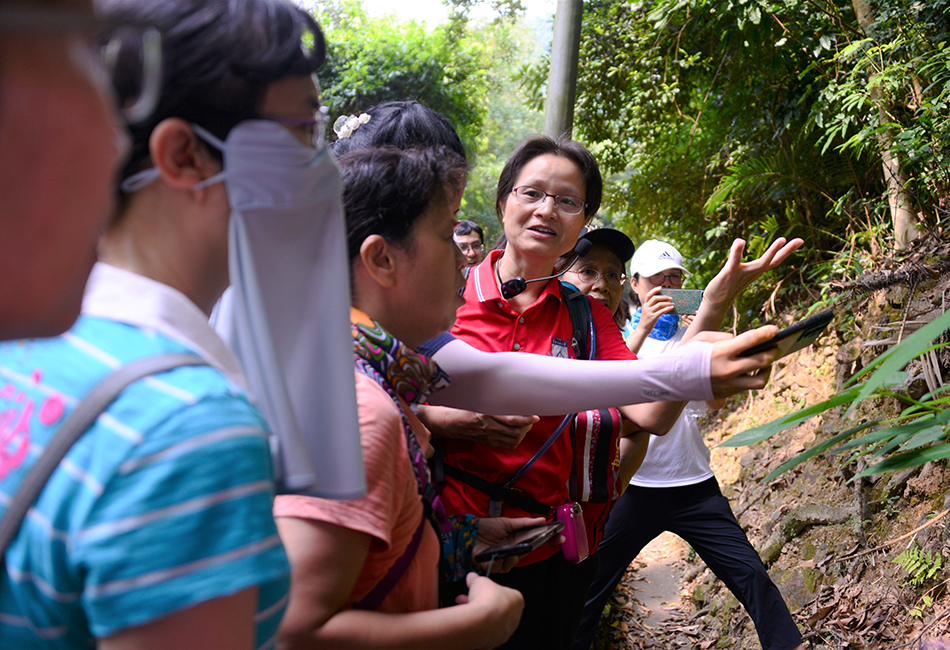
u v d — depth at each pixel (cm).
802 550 340
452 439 180
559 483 186
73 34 40
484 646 107
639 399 131
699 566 414
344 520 92
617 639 358
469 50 1061
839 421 379
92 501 54
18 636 58
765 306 544
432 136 189
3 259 40
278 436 73
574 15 415
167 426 56
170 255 71
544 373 138
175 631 54
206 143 70
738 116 580
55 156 41
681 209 655
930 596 264
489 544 146
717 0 497
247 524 57
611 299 262
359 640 93
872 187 501
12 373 63
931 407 98
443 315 126
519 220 200
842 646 279
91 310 64
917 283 376
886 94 390
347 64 991
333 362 80
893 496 307
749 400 521
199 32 68
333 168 78
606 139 666
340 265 80
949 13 370
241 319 73
